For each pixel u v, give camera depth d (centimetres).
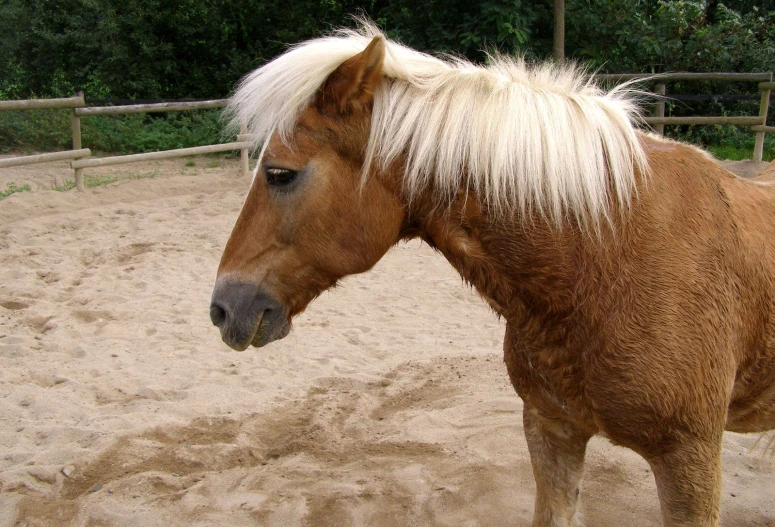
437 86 210
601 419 211
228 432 387
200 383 450
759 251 219
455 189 206
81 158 963
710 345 203
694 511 209
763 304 219
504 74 221
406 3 1297
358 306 606
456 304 612
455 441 379
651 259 202
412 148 206
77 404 414
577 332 207
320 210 207
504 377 461
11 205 853
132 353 494
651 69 1336
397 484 335
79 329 532
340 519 311
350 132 206
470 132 204
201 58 1562
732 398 231
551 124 204
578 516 259
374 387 451
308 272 215
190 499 321
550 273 206
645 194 207
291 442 381
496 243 208
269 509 316
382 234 211
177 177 1070
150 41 1505
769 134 1262
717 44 1284
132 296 607
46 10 1606
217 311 221
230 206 930
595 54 1266
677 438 206
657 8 1351
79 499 321
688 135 1289
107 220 846
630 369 201
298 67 204
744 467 353
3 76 1680
